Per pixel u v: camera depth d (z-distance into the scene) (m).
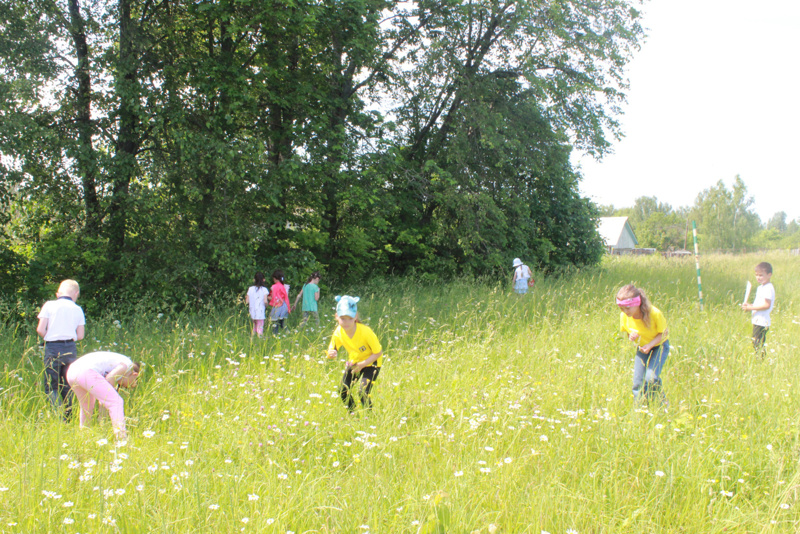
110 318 8.92
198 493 3.13
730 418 4.75
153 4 11.70
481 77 16.27
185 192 10.80
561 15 14.80
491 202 15.54
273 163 11.84
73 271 10.70
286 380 5.95
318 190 13.27
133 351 7.23
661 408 4.91
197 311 10.66
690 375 6.09
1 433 4.17
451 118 16.56
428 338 8.20
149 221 10.94
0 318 8.34
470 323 9.09
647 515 3.32
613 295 12.00
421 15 15.86
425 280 16.23
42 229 11.31
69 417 4.86
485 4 15.45
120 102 10.92
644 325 5.32
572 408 5.07
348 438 4.52
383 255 17.44
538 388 5.40
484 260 16.78
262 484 3.50
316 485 3.47
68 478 3.46
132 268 10.97
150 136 11.50
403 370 6.27
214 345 7.26
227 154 10.46
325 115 12.80
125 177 10.67
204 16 11.34
